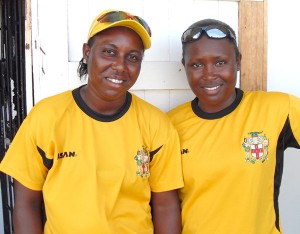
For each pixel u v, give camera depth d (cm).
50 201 128
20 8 186
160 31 186
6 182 237
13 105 216
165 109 190
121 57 130
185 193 150
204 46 143
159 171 144
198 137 149
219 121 149
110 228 127
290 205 208
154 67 186
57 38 171
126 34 130
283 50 199
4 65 228
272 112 145
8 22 212
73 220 126
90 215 125
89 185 127
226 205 141
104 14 131
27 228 131
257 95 152
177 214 146
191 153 147
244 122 146
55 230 128
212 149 145
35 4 168
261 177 141
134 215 135
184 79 191
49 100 136
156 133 141
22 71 187
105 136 133
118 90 132
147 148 140
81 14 176
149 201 144
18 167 131
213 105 150
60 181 128
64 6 171
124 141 135
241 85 193
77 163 129
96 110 136
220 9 191
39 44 170
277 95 150
